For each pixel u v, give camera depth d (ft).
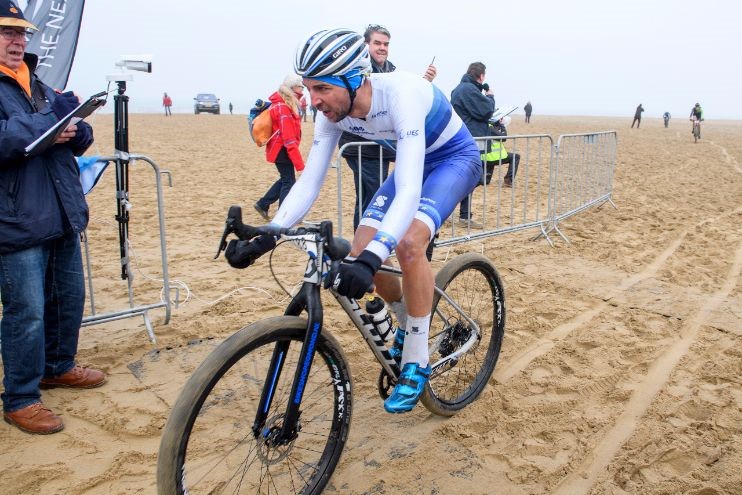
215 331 12.05
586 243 19.42
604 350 11.43
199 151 49.26
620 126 129.70
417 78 7.49
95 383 9.74
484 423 9.00
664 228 21.77
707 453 8.13
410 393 7.39
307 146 52.95
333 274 6.23
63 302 9.26
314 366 8.13
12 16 7.77
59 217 8.48
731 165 45.57
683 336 12.12
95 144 51.44
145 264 16.75
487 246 19.07
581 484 7.66
